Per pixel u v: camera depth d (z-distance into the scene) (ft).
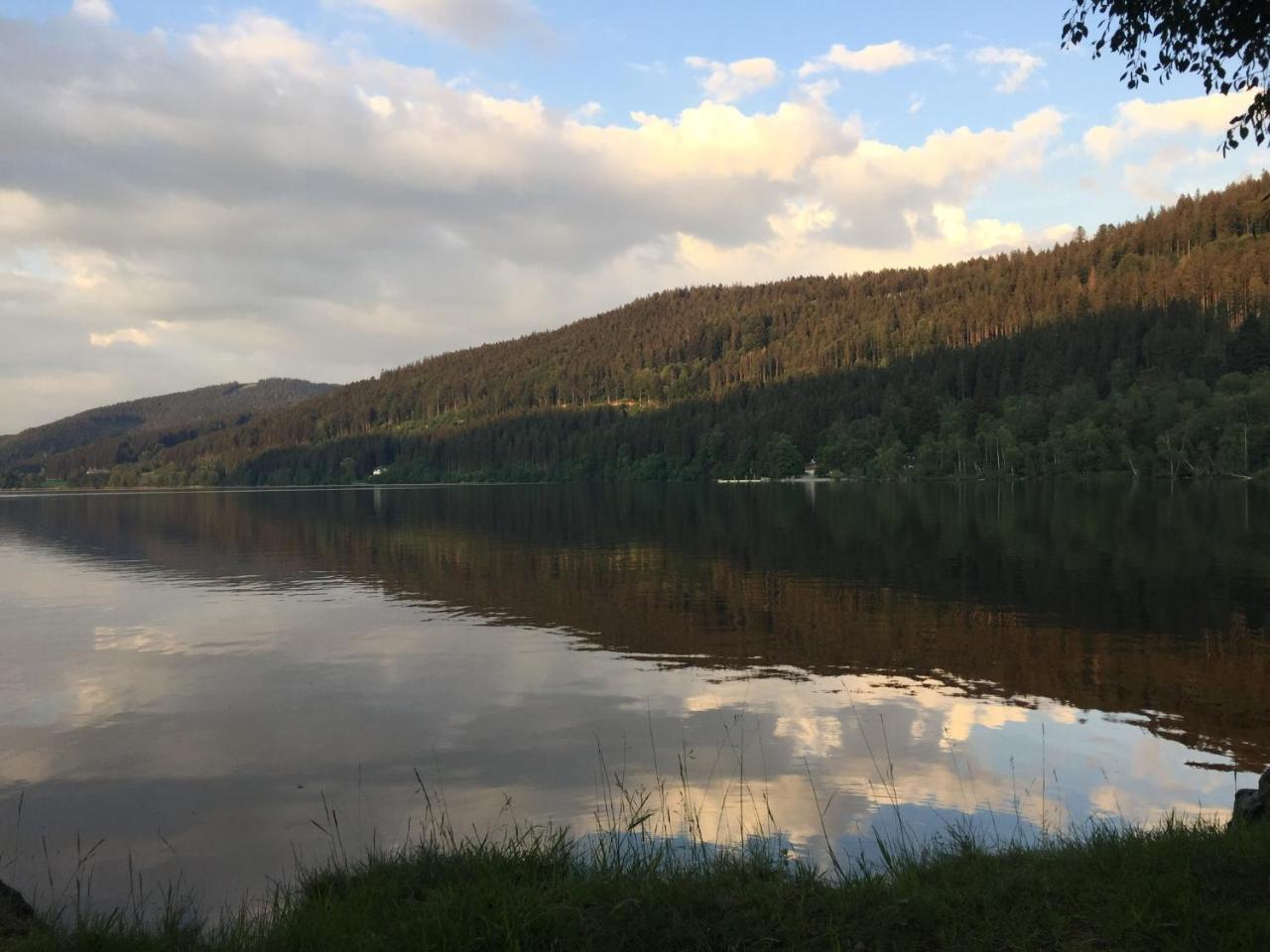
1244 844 21.74
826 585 104.94
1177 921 18.20
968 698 55.42
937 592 97.19
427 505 376.68
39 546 198.49
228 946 20.35
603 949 18.89
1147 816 36.24
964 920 19.52
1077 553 128.16
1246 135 25.32
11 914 22.93
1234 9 23.59
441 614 94.22
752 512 260.62
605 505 337.72
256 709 58.18
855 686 59.00
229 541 202.18
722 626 81.87
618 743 48.37
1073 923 19.16
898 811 34.78
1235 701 53.47
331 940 19.67
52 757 48.73
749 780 41.55
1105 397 430.61
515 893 21.11
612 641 77.05
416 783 43.06
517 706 56.59
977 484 399.24
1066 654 66.18
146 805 41.14
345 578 128.57
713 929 19.47
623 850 31.78
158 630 89.30
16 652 78.89
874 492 370.53
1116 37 25.39
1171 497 260.21
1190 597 88.99
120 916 24.31
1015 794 39.06
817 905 20.56
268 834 37.29
